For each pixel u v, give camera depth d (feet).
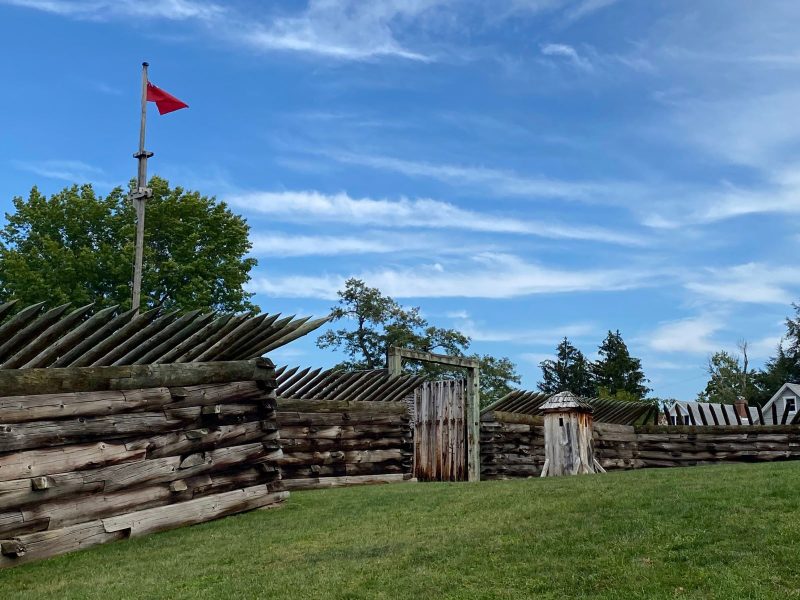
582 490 34.73
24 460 28.22
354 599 21.11
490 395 164.35
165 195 122.52
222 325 35.70
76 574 25.84
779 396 164.04
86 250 110.83
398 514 33.27
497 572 22.52
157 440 32.89
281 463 50.34
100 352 31.42
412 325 160.56
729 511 26.89
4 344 27.81
